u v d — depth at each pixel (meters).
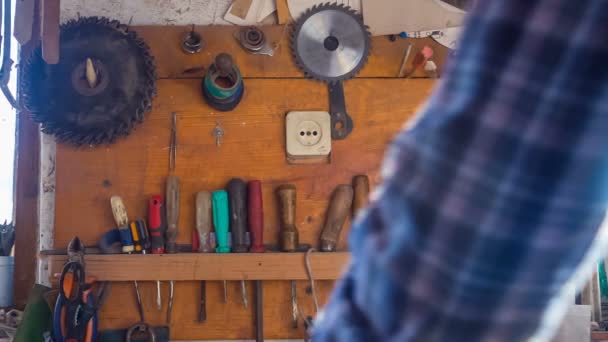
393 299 0.43
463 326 0.42
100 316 1.75
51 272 1.70
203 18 1.87
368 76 1.87
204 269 1.71
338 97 1.85
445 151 0.41
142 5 1.86
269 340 1.78
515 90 0.40
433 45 1.89
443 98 0.43
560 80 0.39
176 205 1.76
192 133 1.82
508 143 0.40
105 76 1.75
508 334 0.42
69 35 1.76
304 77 1.85
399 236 0.43
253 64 1.85
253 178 1.82
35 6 1.62
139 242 1.74
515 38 0.40
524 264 0.40
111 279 1.70
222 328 1.78
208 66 1.84
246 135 1.83
